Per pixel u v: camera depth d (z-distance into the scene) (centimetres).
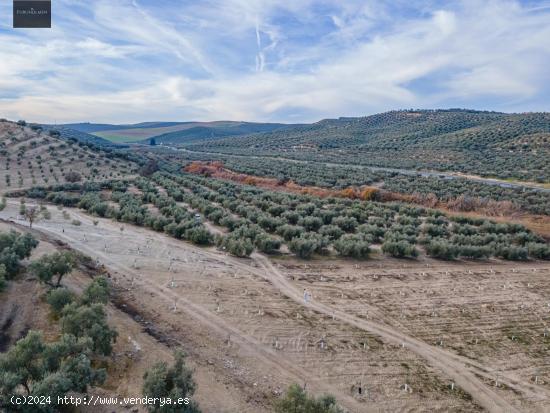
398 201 10169
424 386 3147
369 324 4069
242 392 2827
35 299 3584
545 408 3016
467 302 4753
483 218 8444
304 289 4825
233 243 5872
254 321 3931
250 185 12138
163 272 4962
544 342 3953
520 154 15525
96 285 3450
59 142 13638
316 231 7250
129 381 2709
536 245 6681
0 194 8675
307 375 3162
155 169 13662
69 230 6444
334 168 14812
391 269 5691
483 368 3459
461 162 15500
